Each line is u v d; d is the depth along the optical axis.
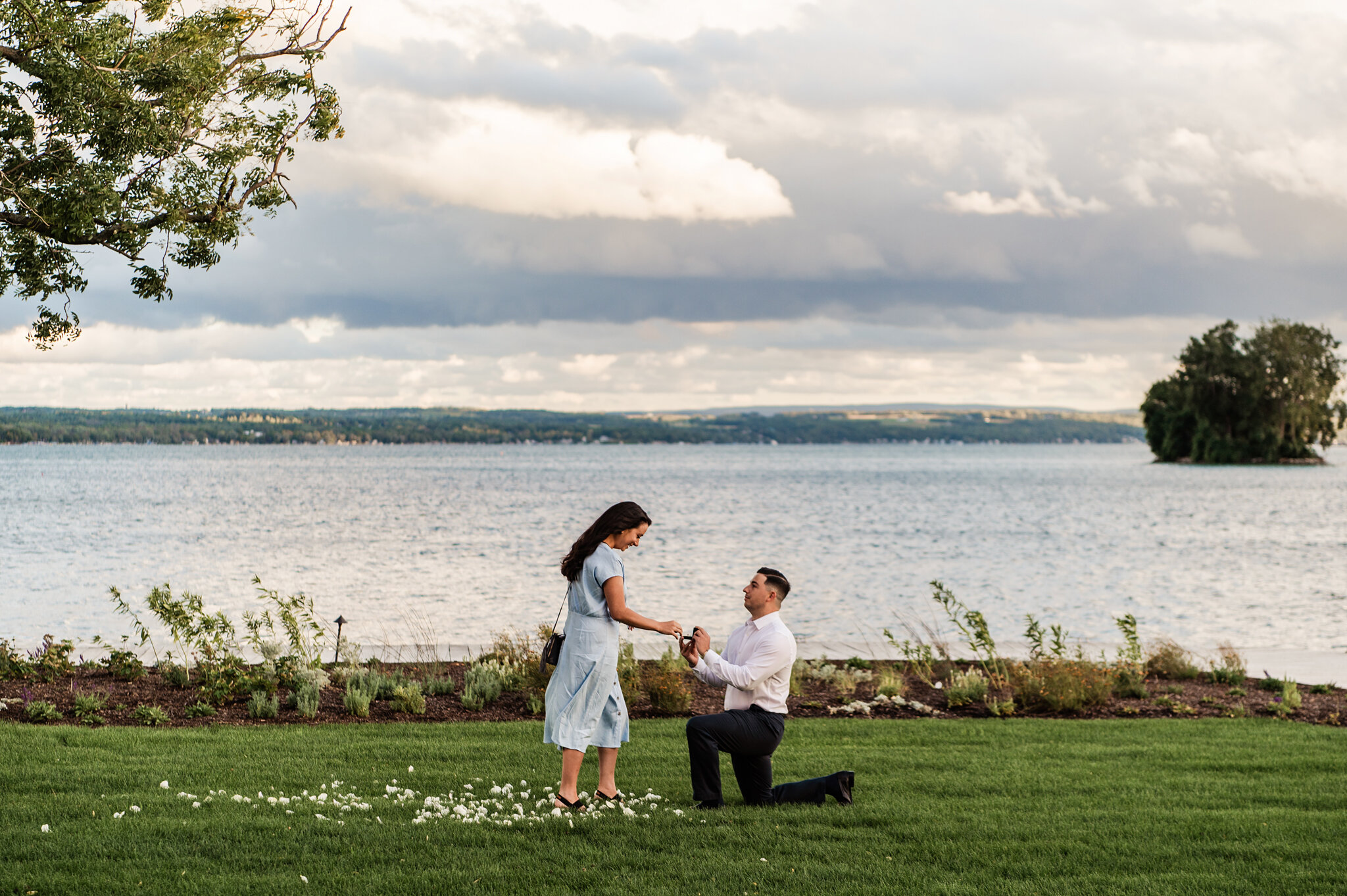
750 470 139.75
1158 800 6.89
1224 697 11.62
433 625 18.52
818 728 9.64
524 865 5.13
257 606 20.27
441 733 9.06
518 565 28.36
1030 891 4.95
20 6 9.41
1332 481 97.88
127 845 5.32
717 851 5.48
